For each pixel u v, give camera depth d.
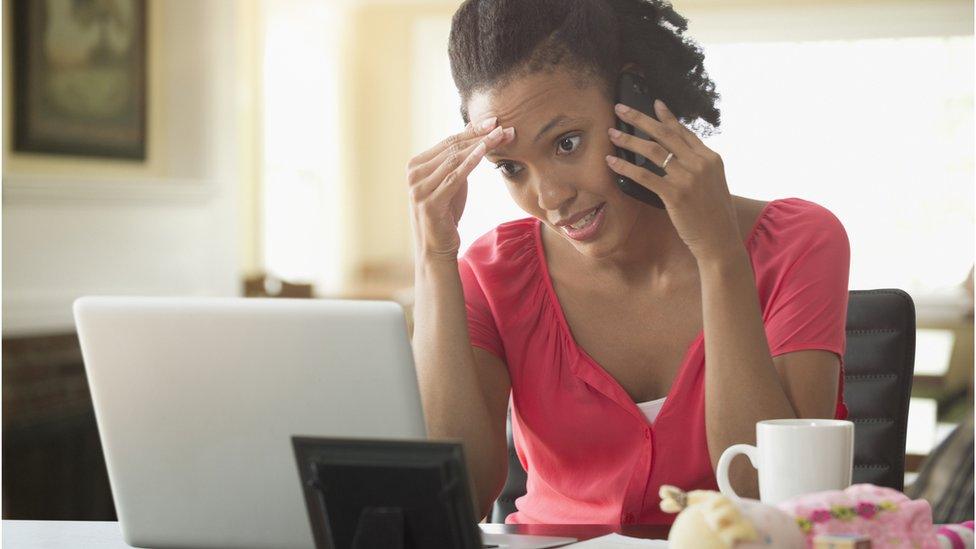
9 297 4.82
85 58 5.45
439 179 1.59
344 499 1.08
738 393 1.47
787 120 9.54
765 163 9.53
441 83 10.96
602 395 1.67
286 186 9.45
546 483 1.73
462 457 1.04
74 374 4.70
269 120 9.12
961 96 9.30
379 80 11.02
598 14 1.55
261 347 1.19
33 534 1.42
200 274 6.29
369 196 11.06
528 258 1.75
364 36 11.02
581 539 1.34
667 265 1.67
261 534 1.25
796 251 1.64
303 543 1.24
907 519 1.00
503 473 1.70
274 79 9.21
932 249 9.23
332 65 10.38
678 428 1.62
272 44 9.14
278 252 9.33
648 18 1.62
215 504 1.25
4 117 4.95
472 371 1.63
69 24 5.32
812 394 1.56
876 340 1.85
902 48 9.39
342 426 1.19
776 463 1.17
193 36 6.36
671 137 1.48
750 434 1.48
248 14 8.70
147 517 1.29
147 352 1.23
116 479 1.29
